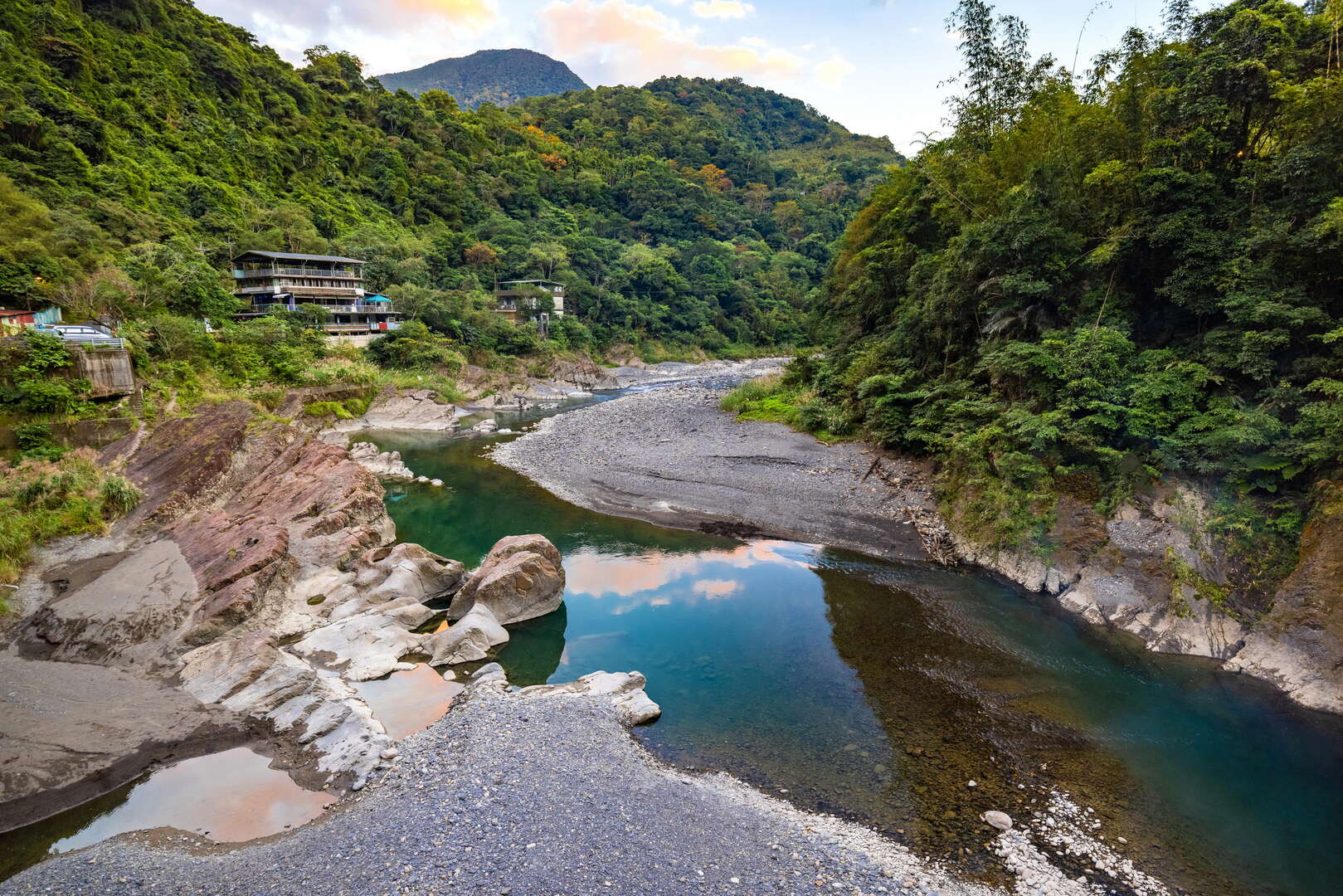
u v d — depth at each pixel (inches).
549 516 1138.7
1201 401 768.9
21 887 371.6
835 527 1034.7
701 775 482.9
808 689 605.0
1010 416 904.9
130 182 2258.9
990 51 1212.5
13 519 808.9
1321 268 718.5
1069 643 685.9
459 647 653.3
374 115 4404.5
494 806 426.3
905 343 1454.2
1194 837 424.8
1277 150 783.7
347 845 396.5
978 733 534.6
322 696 550.6
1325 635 582.2
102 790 456.4
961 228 1280.8
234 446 1109.7
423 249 3398.1
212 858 392.8
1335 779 481.4
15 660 604.4
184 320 1637.6
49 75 2384.4
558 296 3695.9
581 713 542.9
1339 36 773.3
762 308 4768.7
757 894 364.8
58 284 1469.0
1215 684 607.2
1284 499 666.2
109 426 1061.1
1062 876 389.7
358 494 964.6
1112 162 897.5
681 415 1946.4
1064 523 818.8
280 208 2881.4
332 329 2491.4
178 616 674.8
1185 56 866.8
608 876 372.2
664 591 831.7
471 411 2405.3
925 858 401.4
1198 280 795.4
